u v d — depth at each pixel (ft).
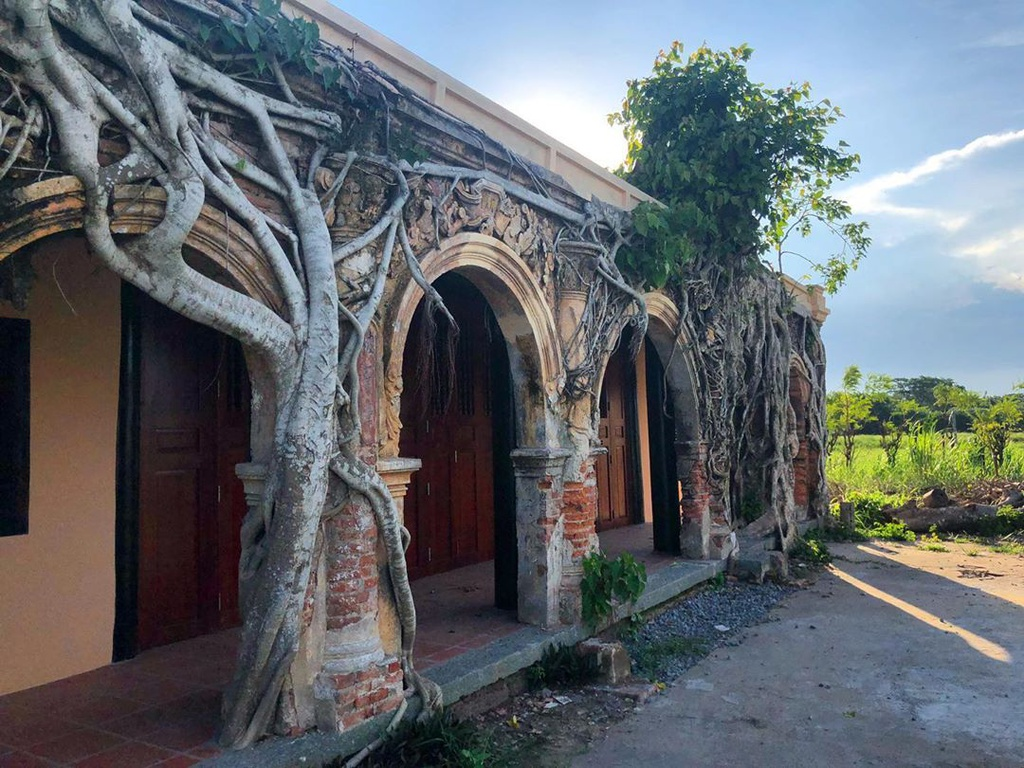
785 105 32.30
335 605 14.80
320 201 15.12
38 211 10.81
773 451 38.32
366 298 15.75
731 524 35.29
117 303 18.90
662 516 33.40
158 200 12.02
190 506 20.67
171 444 20.21
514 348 22.08
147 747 13.55
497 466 24.02
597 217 24.39
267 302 14.05
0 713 15.16
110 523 18.40
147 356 19.62
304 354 14.07
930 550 42.70
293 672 14.11
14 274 16.65
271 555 13.58
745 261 34.91
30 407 16.94
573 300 23.35
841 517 47.47
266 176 13.94
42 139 10.89
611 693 19.57
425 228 17.69
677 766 15.67
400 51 18.17
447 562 30.37
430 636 20.65
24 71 10.53
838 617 27.76
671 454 33.42
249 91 13.66
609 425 43.57
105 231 11.45
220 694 16.16
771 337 38.81
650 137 34.04
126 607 18.52
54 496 17.29
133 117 11.71
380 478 15.51
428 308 17.54
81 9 11.18
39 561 16.90
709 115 31.83
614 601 22.91
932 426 86.99
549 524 21.80
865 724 17.90
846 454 80.18
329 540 14.89
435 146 18.24
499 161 20.51
